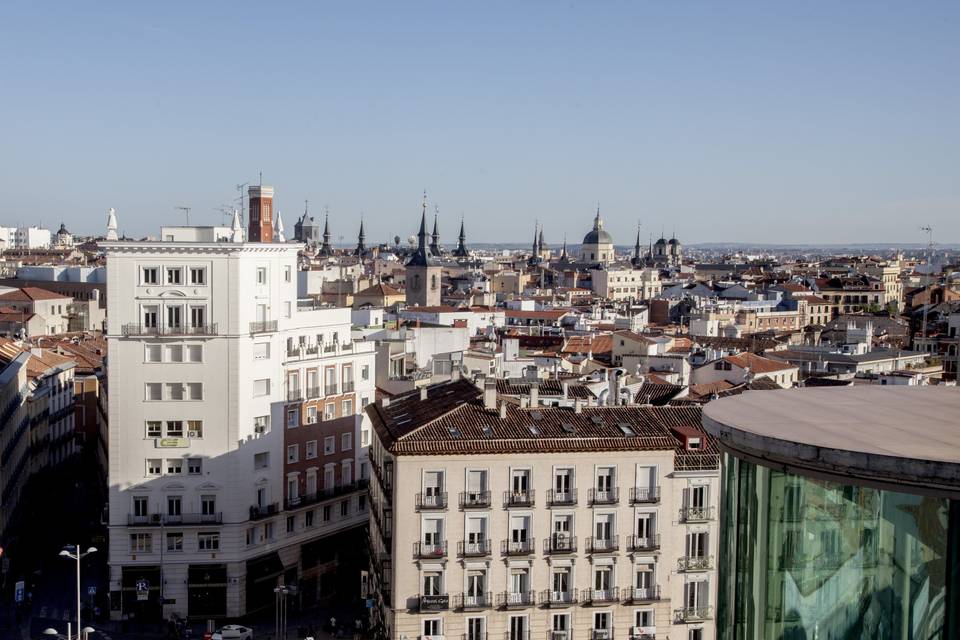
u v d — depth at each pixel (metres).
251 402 128.38
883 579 30.86
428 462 99.75
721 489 37.97
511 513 100.88
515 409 108.00
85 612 125.25
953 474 28.78
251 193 142.62
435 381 161.88
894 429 33.62
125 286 125.56
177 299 125.69
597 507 101.88
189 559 125.81
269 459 131.00
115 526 124.88
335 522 141.12
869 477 30.67
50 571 140.75
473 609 100.38
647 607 103.06
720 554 38.16
